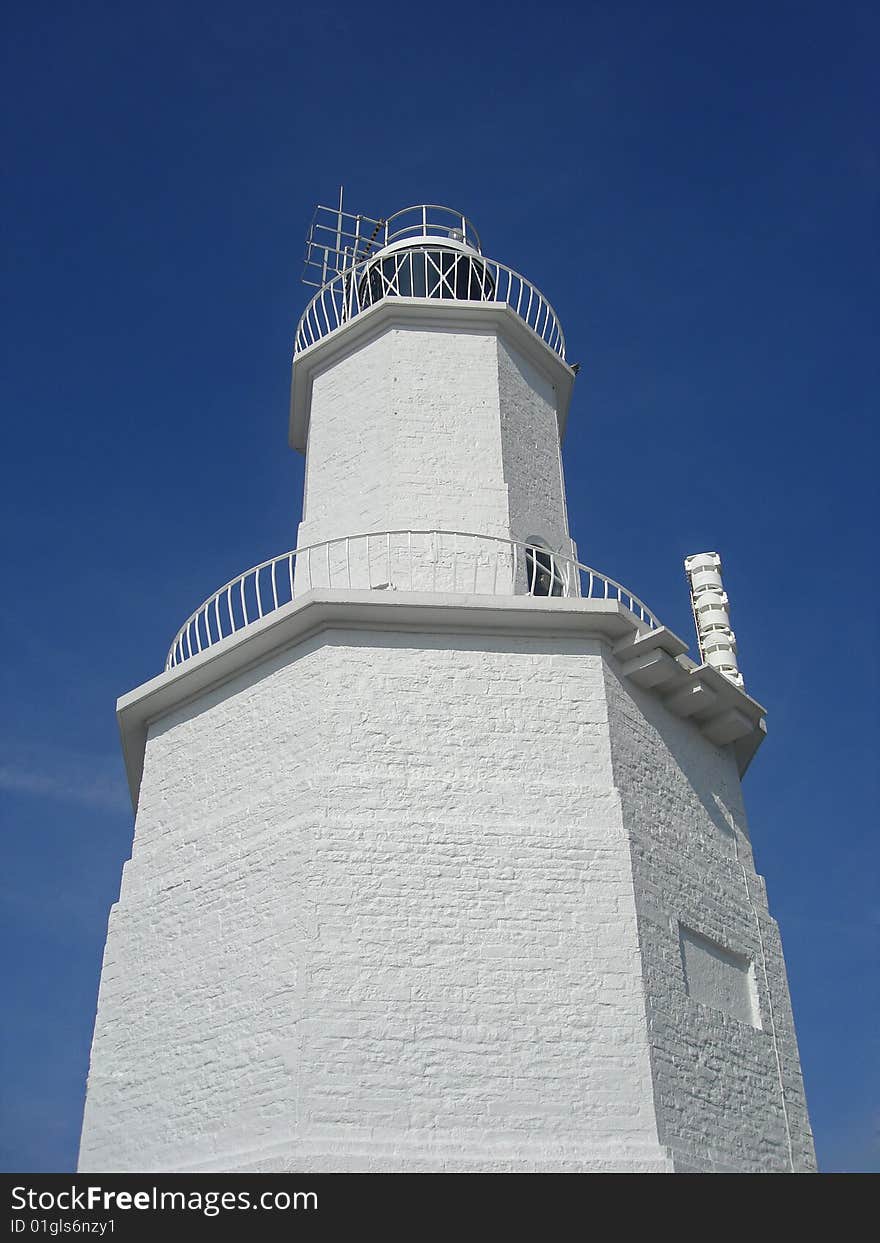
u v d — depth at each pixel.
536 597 19.09
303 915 16.59
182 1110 16.52
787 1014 19.42
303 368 24.77
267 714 19.02
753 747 21.69
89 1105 17.61
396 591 18.86
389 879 16.88
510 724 18.41
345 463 22.75
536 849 17.36
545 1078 15.73
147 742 20.84
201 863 18.45
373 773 17.73
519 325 24.30
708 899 18.92
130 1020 17.94
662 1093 16.00
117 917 19.08
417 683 18.55
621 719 19.02
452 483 22.02
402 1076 15.52
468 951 16.47
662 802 18.98
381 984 16.11
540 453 23.42
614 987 16.50
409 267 25.08
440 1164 14.88
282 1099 15.48
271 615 19.20
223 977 17.16
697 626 24.78
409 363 23.41
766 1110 17.72
